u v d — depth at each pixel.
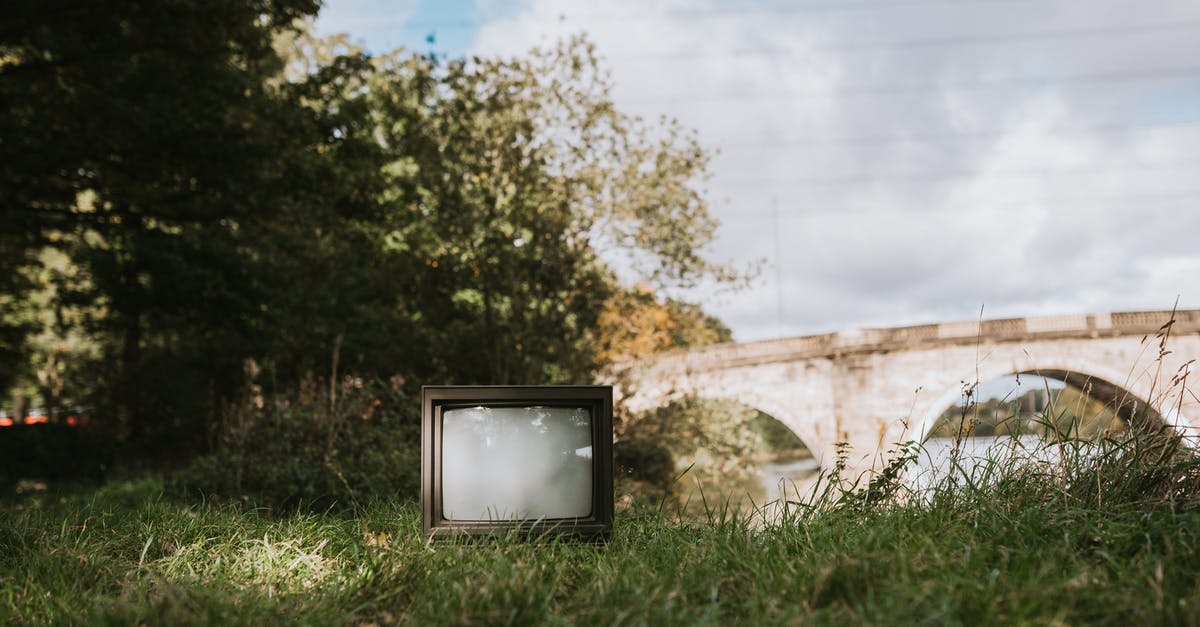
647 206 15.80
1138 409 4.42
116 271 15.17
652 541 4.28
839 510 4.40
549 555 3.85
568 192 15.77
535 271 16.05
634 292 16.59
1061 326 29.47
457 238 16.08
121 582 3.82
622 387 15.11
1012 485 4.21
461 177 15.83
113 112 12.27
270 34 14.76
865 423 29.69
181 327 16.81
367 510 6.12
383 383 10.66
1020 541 3.46
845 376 29.95
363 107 15.84
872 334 29.95
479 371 17.44
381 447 9.01
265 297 15.32
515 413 4.47
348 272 18.73
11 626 3.25
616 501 6.10
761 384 29.88
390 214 17.36
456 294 17.92
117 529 4.80
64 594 3.56
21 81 12.72
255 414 9.19
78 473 15.84
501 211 15.88
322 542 4.40
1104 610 2.73
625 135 15.95
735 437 18.91
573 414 4.50
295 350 18.59
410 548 4.04
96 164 13.29
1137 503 3.88
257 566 4.15
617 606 3.10
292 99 14.98
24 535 4.48
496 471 4.46
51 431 16.39
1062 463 4.19
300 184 14.47
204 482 8.27
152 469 15.86
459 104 15.75
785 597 3.03
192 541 4.62
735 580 3.33
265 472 8.20
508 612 3.04
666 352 17.16
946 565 3.10
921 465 4.59
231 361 18.66
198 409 18.53
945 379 29.83
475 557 3.83
